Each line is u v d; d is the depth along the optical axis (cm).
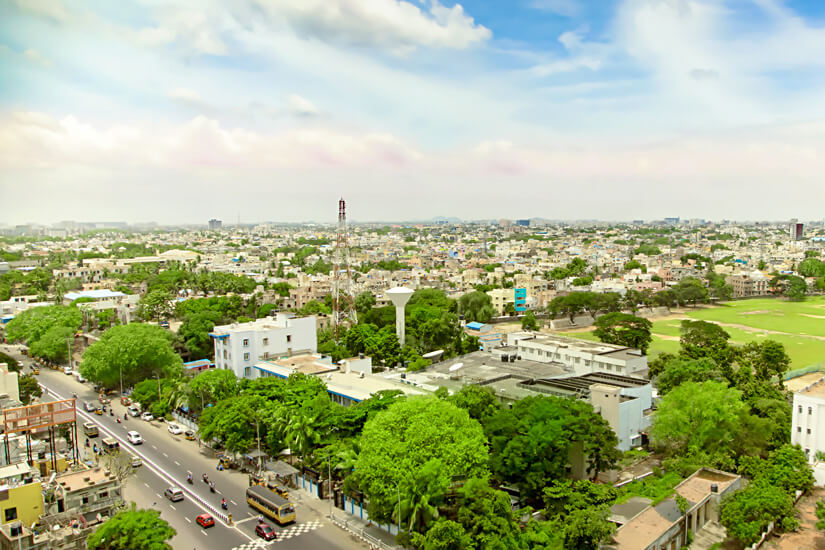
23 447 8769
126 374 14125
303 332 14838
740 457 8675
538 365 12631
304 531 7606
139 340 13888
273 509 7844
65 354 17050
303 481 9081
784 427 9625
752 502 6931
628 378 11200
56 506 7006
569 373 11962
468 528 6525
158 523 6562
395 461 7112
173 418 12269
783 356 13612
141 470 9581
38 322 18425
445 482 6875
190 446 10800
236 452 9856
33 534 6406
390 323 19238
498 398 10319
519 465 7681
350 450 8169
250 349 13788
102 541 6303
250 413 9819
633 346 17412
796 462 8038
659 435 9438
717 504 7600
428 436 7219
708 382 9681
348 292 19900
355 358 14175
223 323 19825
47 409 8438
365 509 7962
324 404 9344
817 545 6738
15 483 7025
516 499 8169
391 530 7519
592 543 6297
